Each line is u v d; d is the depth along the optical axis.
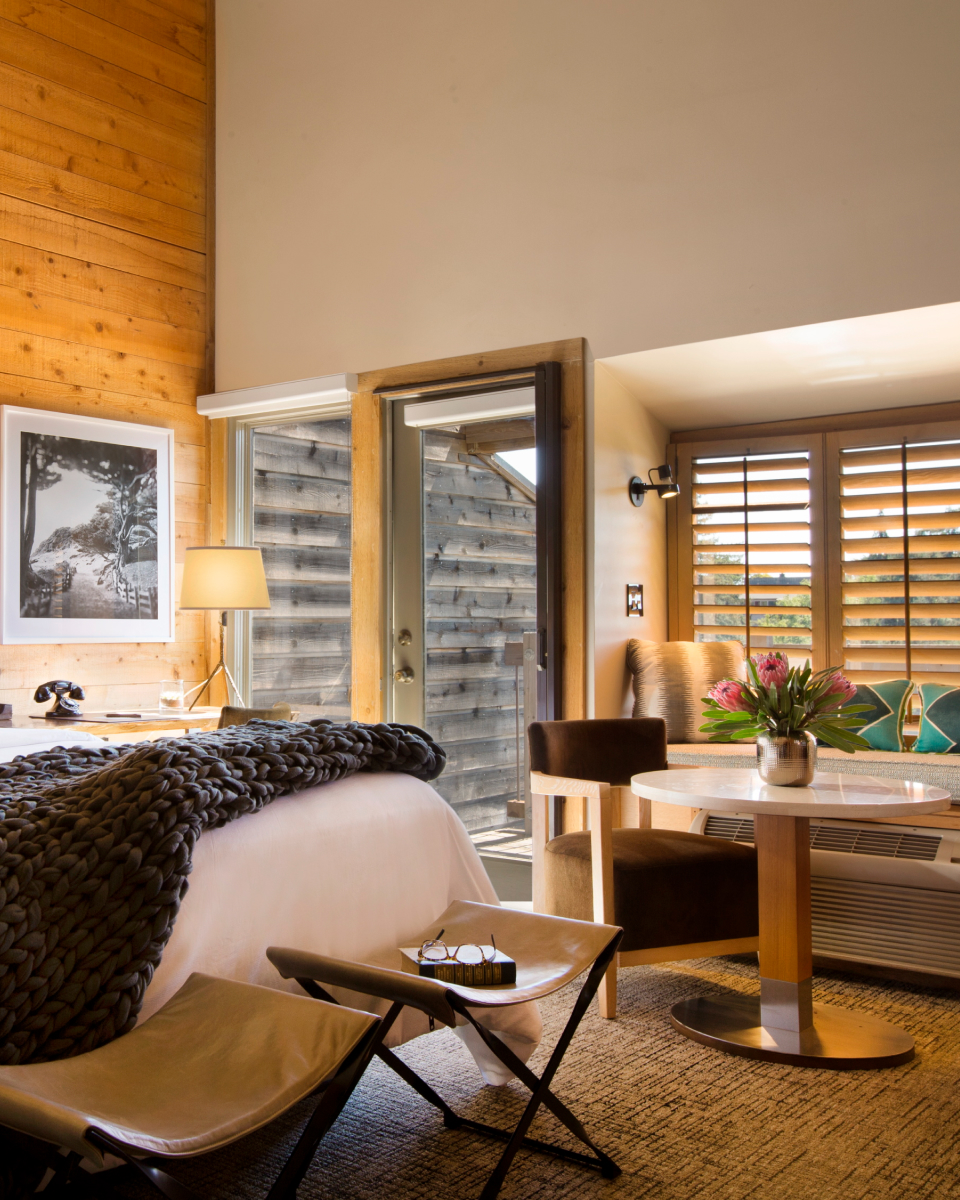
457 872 2.44
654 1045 2.59
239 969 1.90
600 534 4.07
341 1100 1.54
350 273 4.70
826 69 3.54
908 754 3.82
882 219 3.42
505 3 4.27
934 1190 1.88
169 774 1.84
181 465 5.05
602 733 3.28
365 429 4.62
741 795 2.51
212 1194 1.87
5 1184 1.50
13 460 4.32
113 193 4.77
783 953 2.62
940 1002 2.95
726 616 4.77
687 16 3.82
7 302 4.36
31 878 1.67
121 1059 1.57
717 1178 1.93
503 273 4.25
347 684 4.76
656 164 3.88
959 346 3.76
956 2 3.31
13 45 4.40
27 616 4.36
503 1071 2.28
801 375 4.12
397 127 4.57
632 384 4.30
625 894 2.78
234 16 5.15
